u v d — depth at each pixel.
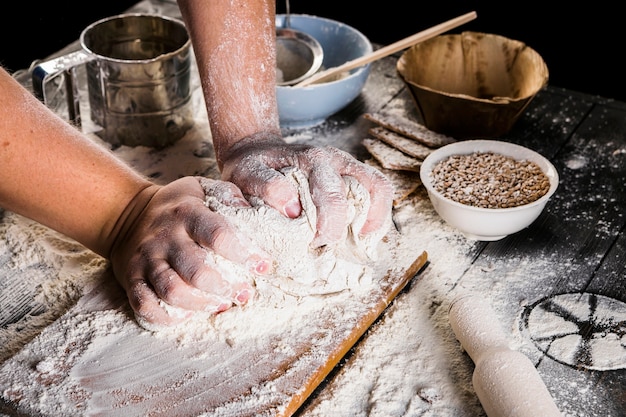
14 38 2.55
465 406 0.95
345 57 1.63
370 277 1.11
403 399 0.96
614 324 1.08
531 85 1.48
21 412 0.94
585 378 0.99
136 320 1.05
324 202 1.02
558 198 1.34
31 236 1.25
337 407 0.96
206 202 1.06
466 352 1.03
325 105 1.46
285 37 1.58
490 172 1.28
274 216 1.02
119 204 1.09
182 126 1.48
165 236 1.02
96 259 1.20
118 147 1.46
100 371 0.99
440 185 1.25
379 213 1.08
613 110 1.56
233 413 0.92
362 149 1.46
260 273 1.01
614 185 1.37
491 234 1.21
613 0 2.90
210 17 1.24
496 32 2.81
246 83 1.22
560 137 1.49
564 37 2.77
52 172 1.04
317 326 1.04
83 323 1.06
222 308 1.05
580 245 1.23
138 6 1.92
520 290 1.14
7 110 0.99
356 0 3.05
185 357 1.01
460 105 1.37
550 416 0.85
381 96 1.63
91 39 1.44
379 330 1.07
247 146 1.15
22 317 1.11
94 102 1.45
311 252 1.05
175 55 1.39
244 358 1.00
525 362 0.92
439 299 1.12
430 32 1.51
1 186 1.01
